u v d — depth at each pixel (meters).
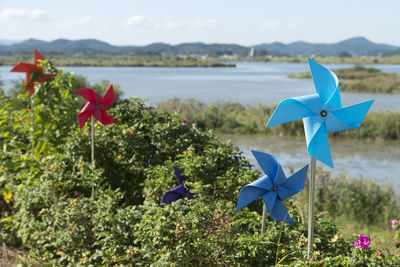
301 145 15.68
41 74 5.90
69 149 5.12
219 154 4.75
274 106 22.44
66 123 5.79
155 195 4.33
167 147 4.99
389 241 6.10
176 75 76.25
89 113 4.72
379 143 16.52
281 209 3.49
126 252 3.45
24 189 4.66
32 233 4.43
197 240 3.24
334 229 3.70
